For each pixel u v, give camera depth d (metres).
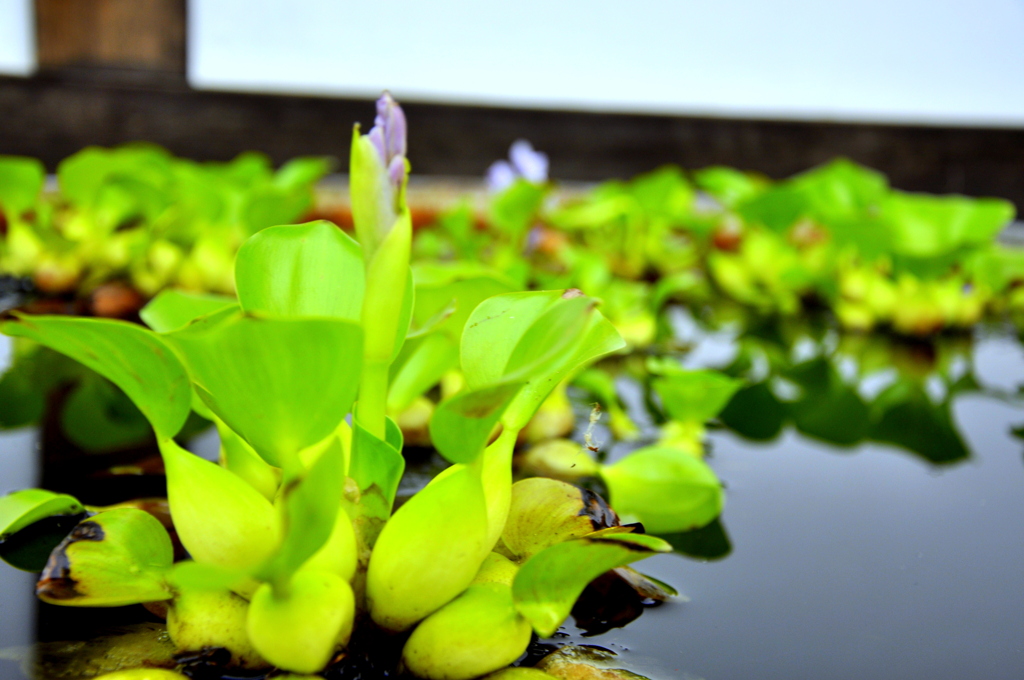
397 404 0.67
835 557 0.63
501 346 0.55
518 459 0.73
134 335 0.51
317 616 0.49
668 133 2.52
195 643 0.52
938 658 0.56
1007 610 0.59
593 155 2.51
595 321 0.56
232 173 1.74
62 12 2.13
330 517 0.48
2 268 1.41
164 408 0.52
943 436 0.84
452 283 0.66
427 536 0.51
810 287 1.56
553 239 1.80
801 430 0.86
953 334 1.37
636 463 0.71
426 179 2.42
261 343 0.48
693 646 0.56
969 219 1.39
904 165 2.54
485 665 0.52
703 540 0.65
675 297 1.71
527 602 0.51
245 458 0.57
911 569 0.62
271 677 0.51
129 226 1.37
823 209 1.48
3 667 0.53
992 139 2.49
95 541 0.54
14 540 0.61
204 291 1.37
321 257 0.55
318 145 2.37
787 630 0.57
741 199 1.52
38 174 1.39
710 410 0.76
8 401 0.88
